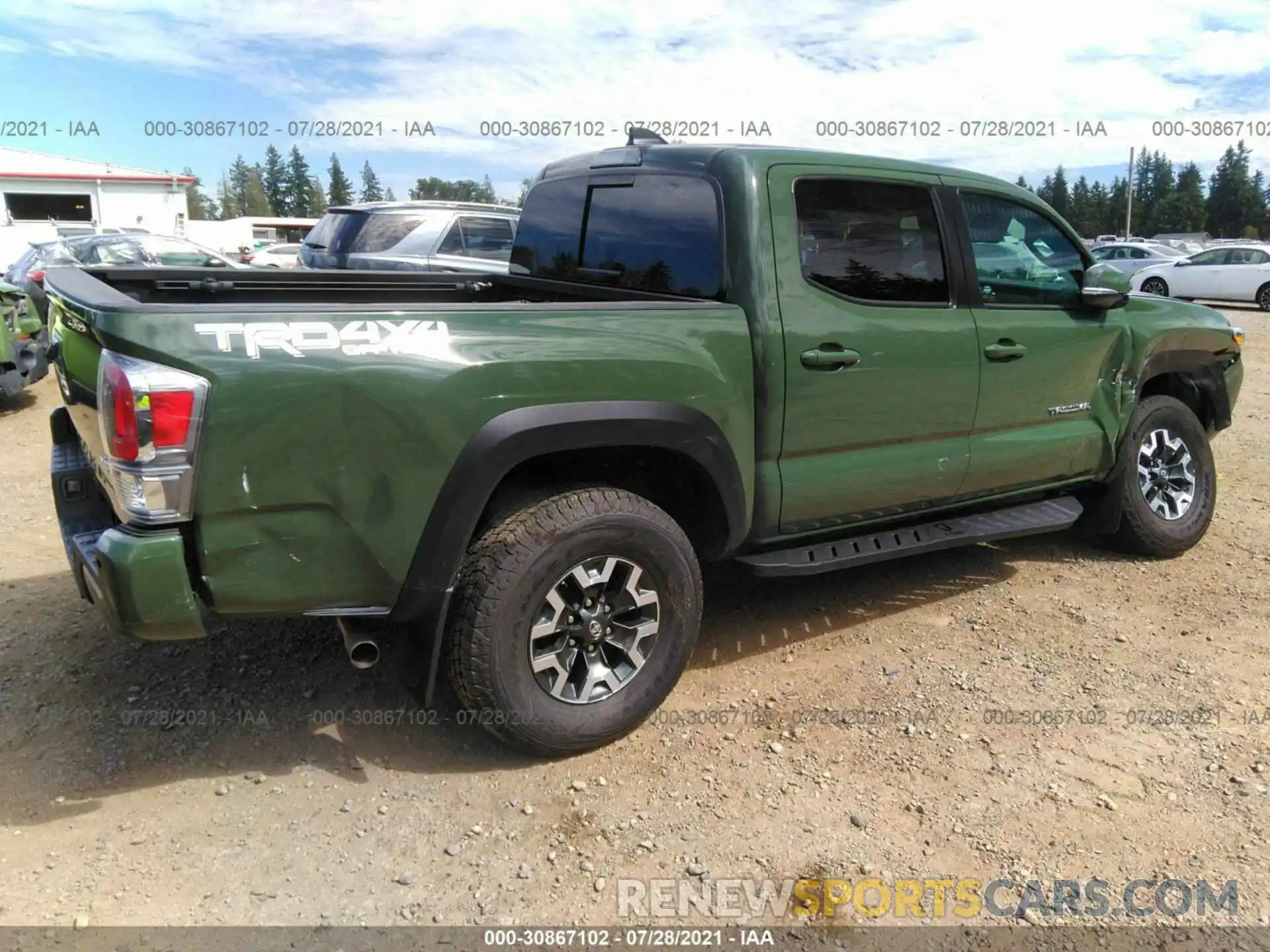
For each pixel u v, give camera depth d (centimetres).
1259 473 679
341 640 388
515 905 246
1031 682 366
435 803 287
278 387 249
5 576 454
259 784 294
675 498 347
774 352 333
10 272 1178
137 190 3225
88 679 354
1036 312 421
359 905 245
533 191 451
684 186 355
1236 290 2073
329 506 262
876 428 369
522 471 315
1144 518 486
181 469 243
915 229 379
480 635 282
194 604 252
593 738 309
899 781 302
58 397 955
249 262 2411
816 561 367
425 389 266
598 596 309
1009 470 421
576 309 297
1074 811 286
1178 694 358
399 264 927
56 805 282
